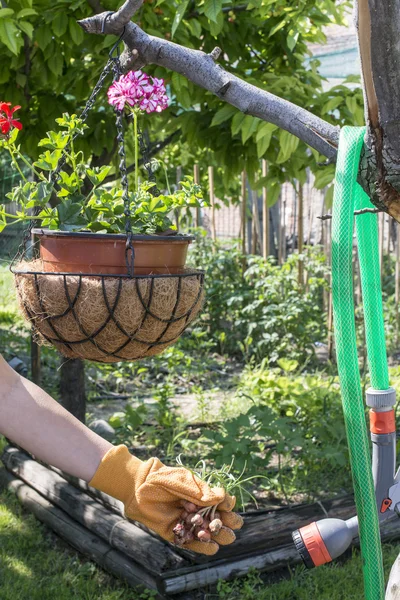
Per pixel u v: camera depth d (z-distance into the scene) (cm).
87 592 324
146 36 171
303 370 695
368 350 160
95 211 174
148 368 674
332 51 802
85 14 352
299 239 754
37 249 184
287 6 388
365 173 133
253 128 313
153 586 313
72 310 151
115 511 354
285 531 333
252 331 740
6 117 199
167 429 477
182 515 123
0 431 127
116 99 168
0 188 751
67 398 449
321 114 335
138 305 150
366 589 133
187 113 409
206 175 838
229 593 316
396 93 122
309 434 431
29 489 417
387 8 116
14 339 728
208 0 291
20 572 344
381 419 158
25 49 395
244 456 382
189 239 169
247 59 429
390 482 159
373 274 159
